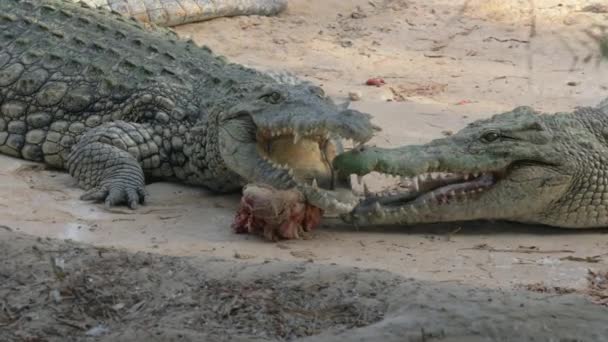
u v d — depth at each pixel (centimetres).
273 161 2792
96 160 2970
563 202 2703
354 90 4200
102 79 3222
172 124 3089
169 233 2589
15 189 2917
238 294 2003
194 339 1802
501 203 2659
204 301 1981
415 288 2009
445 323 1831
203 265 2150
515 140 2652
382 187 3023
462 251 2497
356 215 2664
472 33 5309
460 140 2667
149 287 2039
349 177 2706
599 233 2733
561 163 2653
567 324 1836
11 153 3262
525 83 4412
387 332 1803
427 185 2708
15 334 1852
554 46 5012
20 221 2608
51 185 3025
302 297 1997
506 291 2050
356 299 1977
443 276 2258
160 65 3272
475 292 2006
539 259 2430
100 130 3053
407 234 2664
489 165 2622
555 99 4166
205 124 2995
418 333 1795
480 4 5772
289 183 2688
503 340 1786
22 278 2055
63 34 3425
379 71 4603
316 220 2634
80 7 3731
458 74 4572
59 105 3219
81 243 2302
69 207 2789
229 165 2856
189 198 2972
